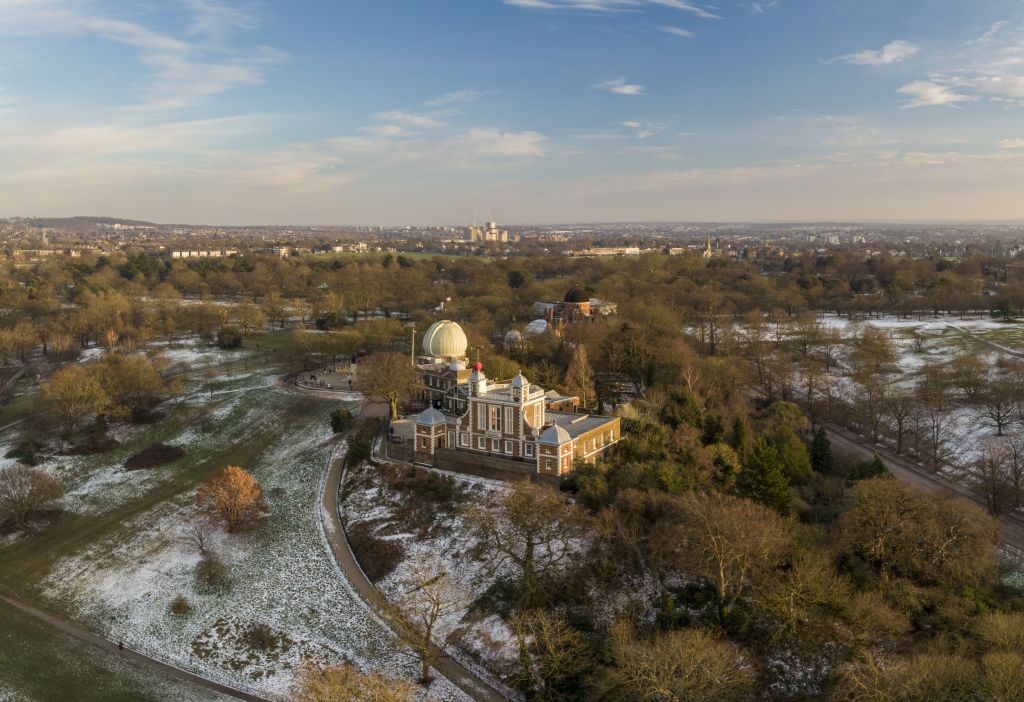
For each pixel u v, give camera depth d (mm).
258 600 113562
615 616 96562
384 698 77625
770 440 138500
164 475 158625
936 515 94500
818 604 87500
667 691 75062
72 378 179500
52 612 113938
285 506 139250
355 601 111250
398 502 130625
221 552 125875
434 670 94875
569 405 157125
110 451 171625
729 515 91438
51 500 145000
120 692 93938
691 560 93375
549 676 86188
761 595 90312
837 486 125375
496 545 108312
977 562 91438
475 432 136250
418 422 140375
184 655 102312
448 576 112375
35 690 94625
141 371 193000
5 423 192250
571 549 107250
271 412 187875
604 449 137875
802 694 82000
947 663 72312
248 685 95125
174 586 118500
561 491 122312
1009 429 162625
